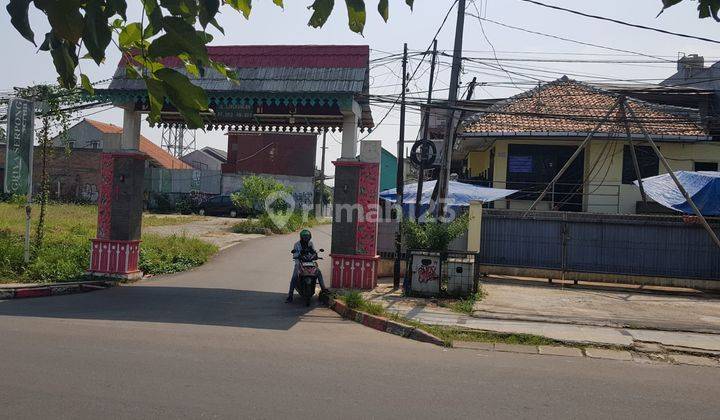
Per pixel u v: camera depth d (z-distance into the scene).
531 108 21.11
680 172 15.83
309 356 7.48
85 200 41.06
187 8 1.94
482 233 15.70
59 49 1.93
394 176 28.95
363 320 10.17
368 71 13.87
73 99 14.24
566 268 15.16
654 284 14.67
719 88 22.55
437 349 8.34
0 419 4.85
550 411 5.56
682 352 8.42
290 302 12.13
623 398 6.10
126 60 2.24
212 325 9.47
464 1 12.91
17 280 13.39
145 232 23.16
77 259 14.92
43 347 7.45
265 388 5.95
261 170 44.62
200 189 43.22
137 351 7.39
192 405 5.34
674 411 5.70
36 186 37.25
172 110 13.92
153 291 12.90
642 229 14.80
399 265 13.74
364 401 5.63
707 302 12.59
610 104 20.97
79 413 5.05
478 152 24.77
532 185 20.66
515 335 9.07
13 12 1.75
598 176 20.25
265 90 12.80
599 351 8.45
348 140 13.40
